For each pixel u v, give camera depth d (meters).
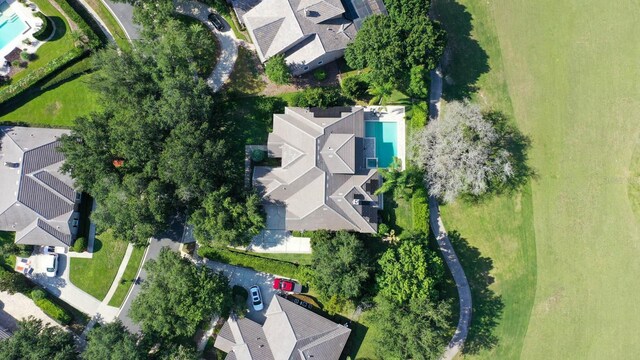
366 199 67.75
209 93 67.75
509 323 70.50
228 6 72.62
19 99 72.75
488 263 70.81
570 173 71.62
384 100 71.69
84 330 71.19
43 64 73.06
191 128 63.19
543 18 73.00
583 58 72.50
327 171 66.62
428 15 72.56
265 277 71.12
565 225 71.19
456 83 72.25
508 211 71.12
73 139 66.00
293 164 67.56
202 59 69.38
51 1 73.25
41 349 63.84
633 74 72.31
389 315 62.50
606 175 71.56
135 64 65.81
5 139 70.06
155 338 66.12
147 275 68.56
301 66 69.06
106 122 66.38
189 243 71.44
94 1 73.56
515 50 72.56
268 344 67.31
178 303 62.69
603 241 71.00
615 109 72.12
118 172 68.62
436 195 69.25
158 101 64.56
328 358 66.56
